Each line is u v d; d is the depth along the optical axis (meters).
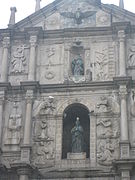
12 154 34.59
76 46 38.72
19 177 32.69
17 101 36.88
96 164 33.59
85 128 36.97
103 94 36.09
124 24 38.09
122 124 34.06
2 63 38.38
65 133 36.78
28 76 37.47
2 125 35.81
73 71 38.06
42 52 38.91
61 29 39.25
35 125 35.56
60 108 36.00
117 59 37.56
